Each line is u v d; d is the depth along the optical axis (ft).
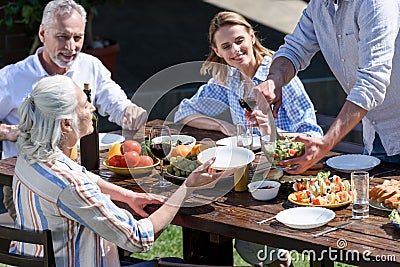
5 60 40.32
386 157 21.18
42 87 16.71
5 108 24.98
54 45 24.26
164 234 28.60
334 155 21.83
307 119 23.04
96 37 42.63
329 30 20.76
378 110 20.72
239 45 22.79
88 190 16.63
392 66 20.16
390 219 16.89
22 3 38.14
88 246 17.08
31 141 16.83
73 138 17.19
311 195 18.34
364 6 19.15
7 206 24.85
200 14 60.39
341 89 44.39
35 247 18.02
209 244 21.17
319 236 16.55
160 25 58.18
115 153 21.74
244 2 61.36
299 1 60.90
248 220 17.56
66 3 24.32
